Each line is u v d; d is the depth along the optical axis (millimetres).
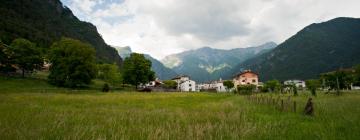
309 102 19172
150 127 12812
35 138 9930
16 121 13680
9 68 76938
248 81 147500
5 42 117562
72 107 26031
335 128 12016
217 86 164875
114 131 11812
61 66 75062
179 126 13188
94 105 29875
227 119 16219
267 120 16250
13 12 197750
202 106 29312
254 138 10461
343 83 63812
